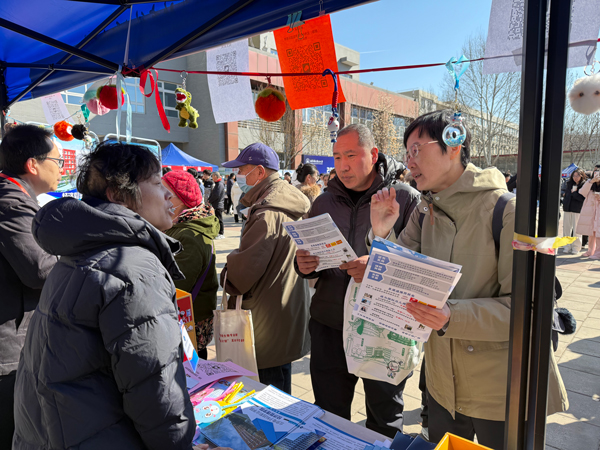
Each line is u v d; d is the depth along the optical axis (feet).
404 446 3.41
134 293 2.58
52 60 10.11
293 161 71.92
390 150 73.61
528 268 2.87
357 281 4.81
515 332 2.97
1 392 4.99
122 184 3.03
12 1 7.36
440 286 3.34
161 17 7.16
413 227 4.84
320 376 6.35
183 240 6.67
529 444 3.05
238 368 5.14
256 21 6.10
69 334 2.53
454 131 3.73
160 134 72.08
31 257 4.93
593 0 3.10
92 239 2.68
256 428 3.66
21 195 5.14
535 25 2.62
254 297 6.79
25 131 5.63
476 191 3.89
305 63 6.70
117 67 7.57
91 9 7.64
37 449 2.69
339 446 3.44
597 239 23.08
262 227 6.55
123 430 2.65
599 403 8.28
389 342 4.50
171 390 2.66
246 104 7.48
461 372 4.02
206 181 40.88
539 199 2.80
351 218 6.16
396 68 6.19
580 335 11.75
